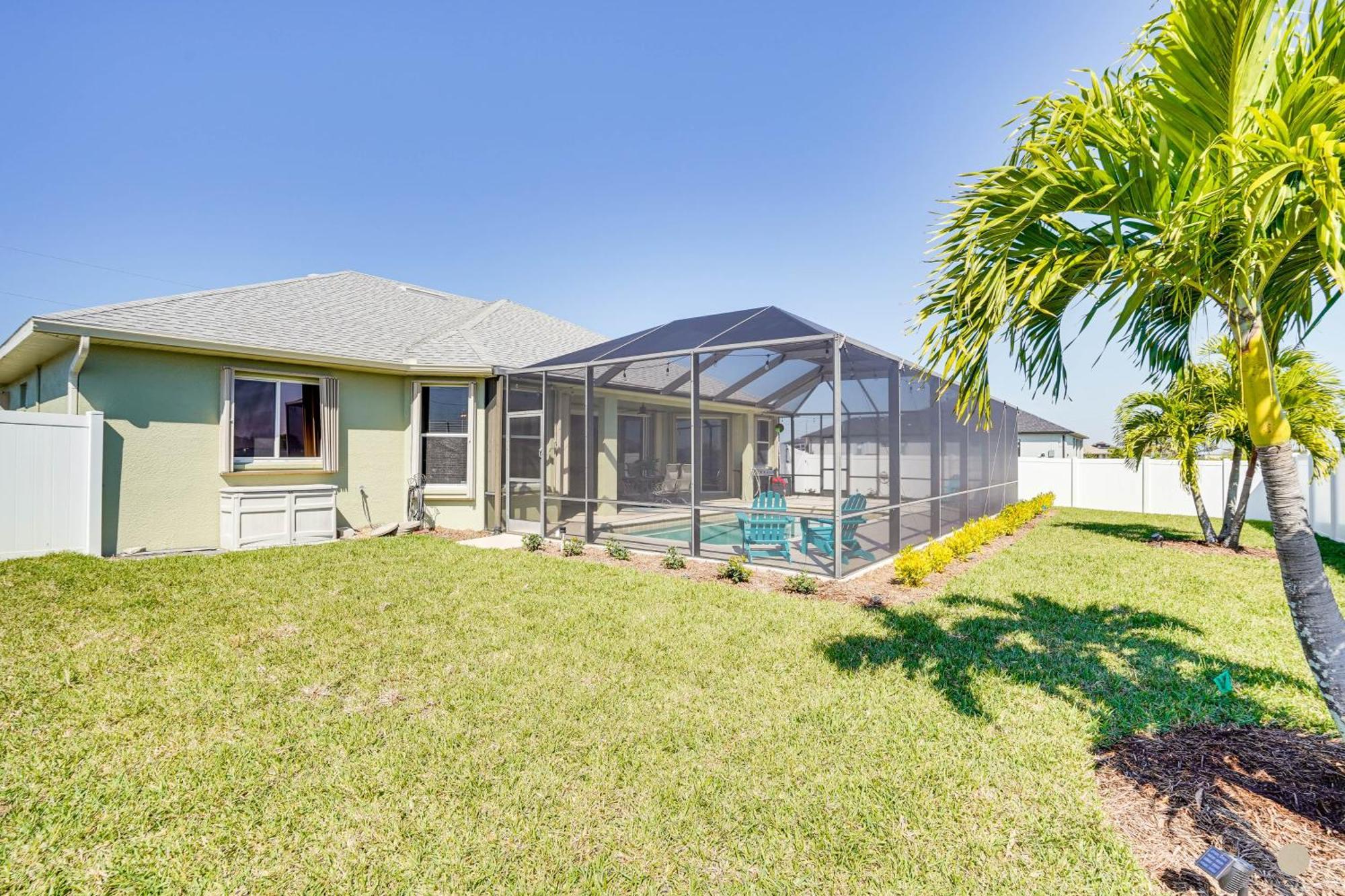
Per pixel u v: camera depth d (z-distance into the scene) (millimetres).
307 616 6203
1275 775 3094
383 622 6074
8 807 2994
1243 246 2557
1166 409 11797
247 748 3594
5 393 14711
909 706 4219
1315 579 2816
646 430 10891
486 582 7848
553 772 3385
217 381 10352
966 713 4102
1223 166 2625
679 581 8023
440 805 3076
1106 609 6777
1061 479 20109
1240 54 2561
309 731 3811
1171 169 3045
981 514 14766
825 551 9234
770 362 9680
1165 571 8969
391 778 3309
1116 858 2635
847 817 2994
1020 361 3910
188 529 10016
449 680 4641
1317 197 2352
